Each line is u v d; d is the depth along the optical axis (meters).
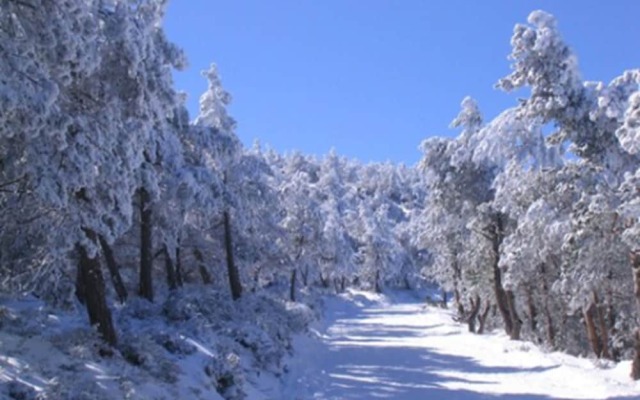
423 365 25.41
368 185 177.50
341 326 46.09
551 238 23.02
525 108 22.44
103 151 12.36
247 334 21.77
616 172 21.20
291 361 23.73
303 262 54.94
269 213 40.78
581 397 17.91
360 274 106.88
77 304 19.64
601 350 29.50
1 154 12.11
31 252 13.80
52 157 11.14
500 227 35.38
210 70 34.69
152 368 14.50
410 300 108.44
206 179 26.45
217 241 36.22
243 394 16.34
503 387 19.95
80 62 11.08
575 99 21.86
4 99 8.98
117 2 13.16
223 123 34.41
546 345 32.12
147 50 14.32
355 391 19.67
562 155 22.50
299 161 162.12
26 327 14.39
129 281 28.78
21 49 10.12
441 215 38.91
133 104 13.98
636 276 20.58
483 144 23.14
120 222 13.98
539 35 21.95
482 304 48.31
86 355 13.33
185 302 22.28
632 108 16.86
